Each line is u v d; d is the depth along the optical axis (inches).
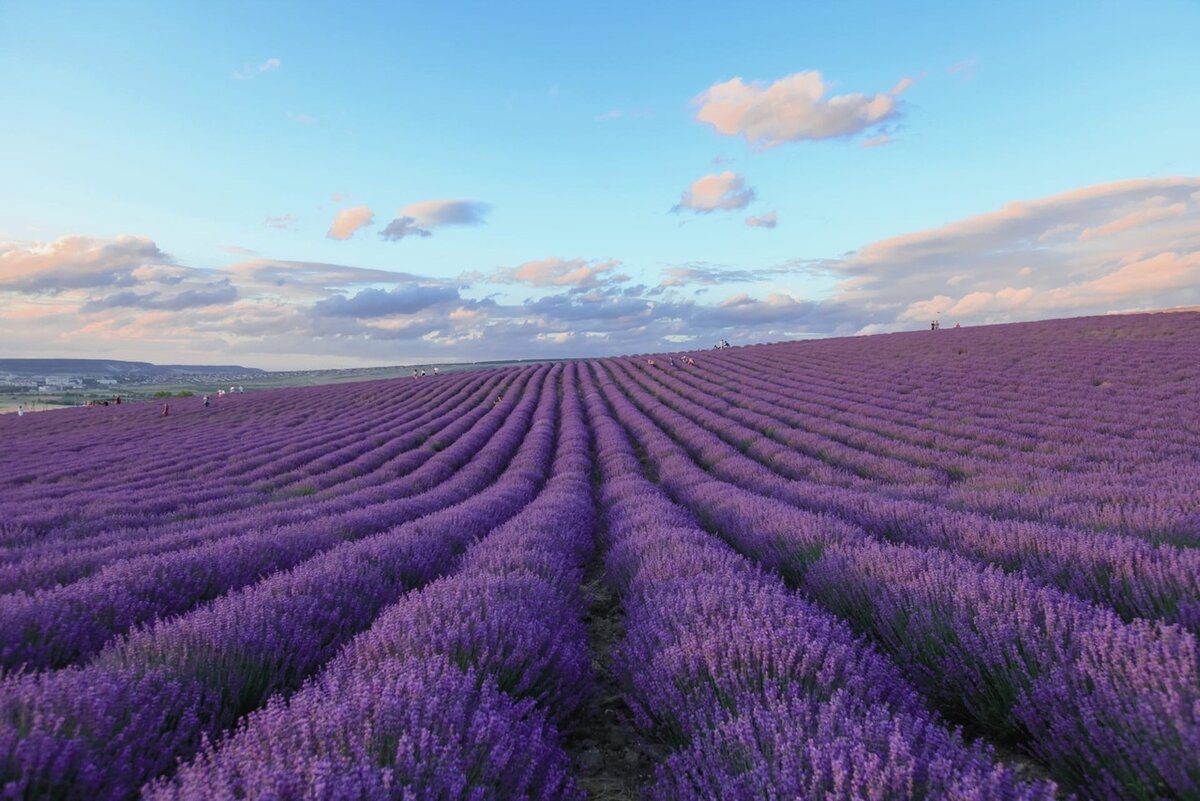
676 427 789.9
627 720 137.1
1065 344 1226.0
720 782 82.4
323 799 65.1
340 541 272.5
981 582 144.0
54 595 161.8
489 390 1662.2
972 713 115.0
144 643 127.2
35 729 78.4
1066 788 93.8
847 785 73.2
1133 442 469.4
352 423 1086.4
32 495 537.3
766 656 113.9
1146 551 164.1
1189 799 75.6
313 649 140.9
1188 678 91.8
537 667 123.7
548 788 84.2
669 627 141.3
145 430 1157.7
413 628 126.0
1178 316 1454.2
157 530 337.4
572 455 611.2
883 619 146.6
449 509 335.9
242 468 671.8
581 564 268.1
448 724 85.7
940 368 1115.3
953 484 373.4
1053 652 112.8
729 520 297.4
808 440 605.0
